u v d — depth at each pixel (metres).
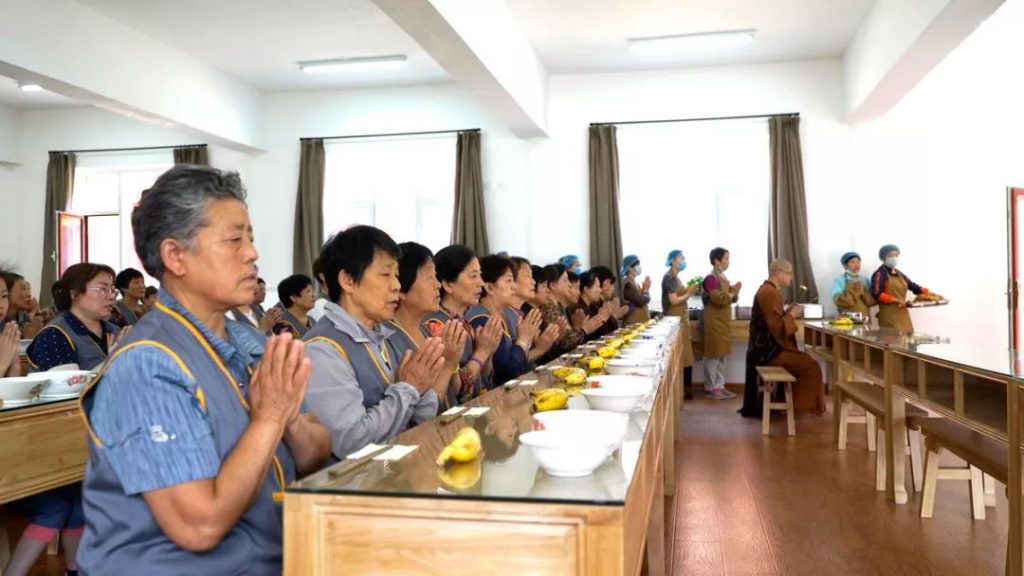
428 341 2.16
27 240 9.45
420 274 2.59
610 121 8.56
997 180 7.97
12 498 2.36
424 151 8.94
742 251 8.54
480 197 8.55
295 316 5.52
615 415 1.55
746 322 8.05
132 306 5.44
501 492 1.19
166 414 1.21
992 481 3.90
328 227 9.09
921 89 8.05
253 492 1.26
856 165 8.16
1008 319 7.86
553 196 8.63
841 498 4.12
